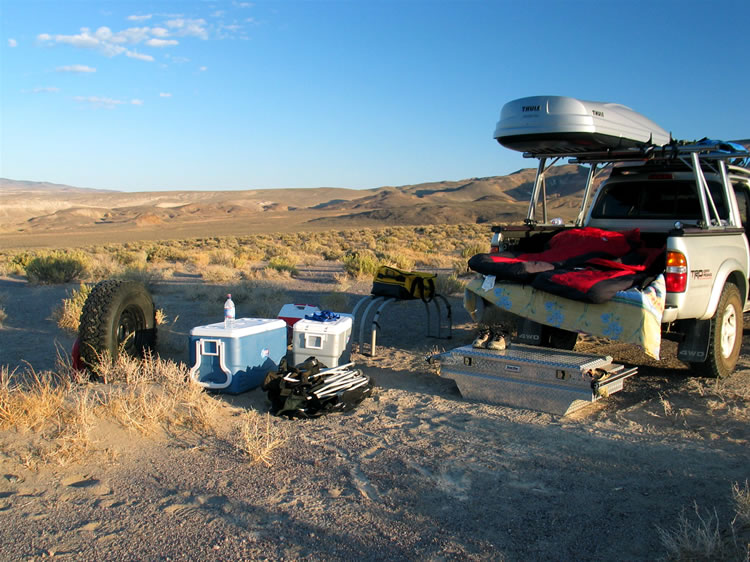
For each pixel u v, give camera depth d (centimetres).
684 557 328
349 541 358
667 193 823
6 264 2378
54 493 423
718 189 785
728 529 354
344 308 1242
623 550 343
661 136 815
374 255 2645
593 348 864
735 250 711
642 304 589
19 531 373
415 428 547
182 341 922
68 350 874
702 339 664
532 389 595
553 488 425
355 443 511
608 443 505
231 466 466
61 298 1412
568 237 759
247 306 1282
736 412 570
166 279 1877
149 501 411
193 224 14412
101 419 540
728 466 452
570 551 344
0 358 826
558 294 621
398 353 847
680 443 502
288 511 395
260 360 671
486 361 620
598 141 721
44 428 525
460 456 482
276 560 339
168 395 594
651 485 425
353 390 608
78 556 346
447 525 375
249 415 573
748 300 795
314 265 2519
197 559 341
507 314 798
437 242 4025
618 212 860
